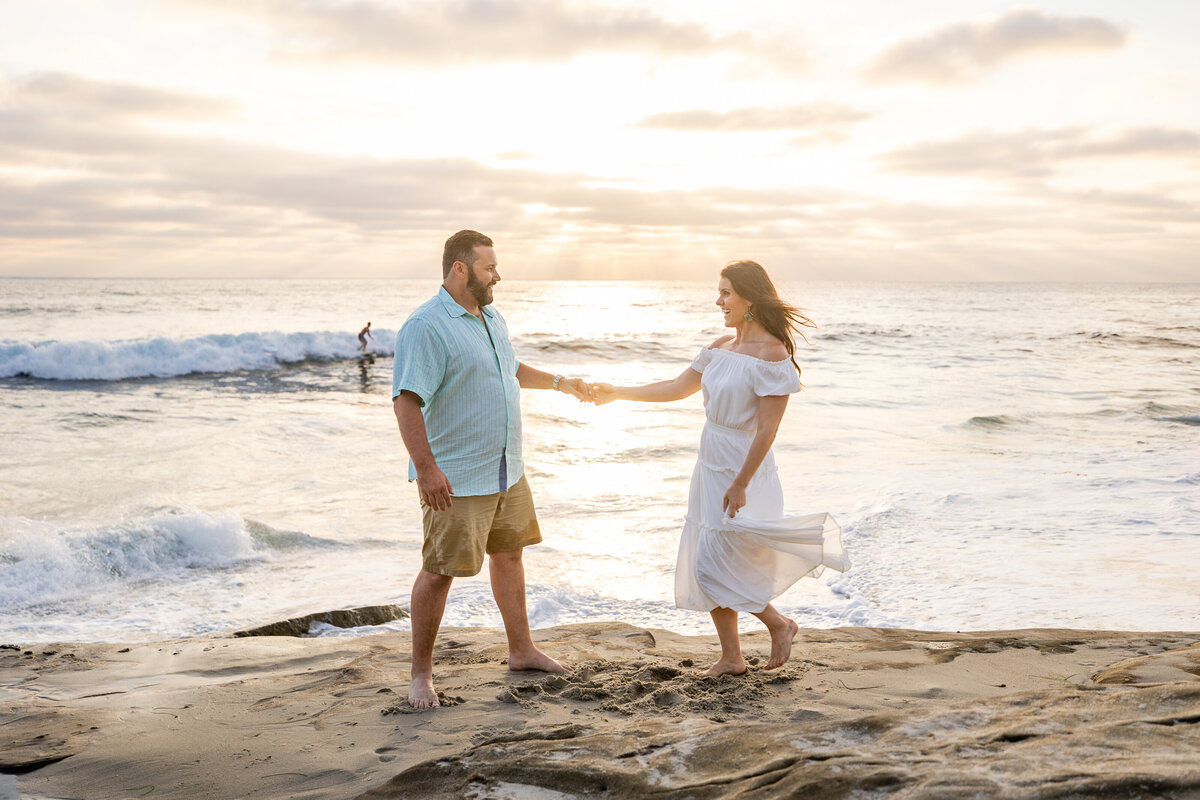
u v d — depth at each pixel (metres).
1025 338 38.56
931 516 8.17
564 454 12.03
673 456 11.94
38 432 13.27
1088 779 1.66
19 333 35.81
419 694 3.18
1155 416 15.58
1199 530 7.53
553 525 8.31
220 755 2.75
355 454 11.91
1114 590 5.95
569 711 3.03
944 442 12.76
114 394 18.83
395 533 8.09
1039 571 6.44
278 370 25.00
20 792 2.54
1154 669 3.35
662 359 31.12
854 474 10.31
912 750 2.01
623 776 2.16
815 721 2.56
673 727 2.59
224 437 13.05
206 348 24.48
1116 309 73.94
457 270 3.34
